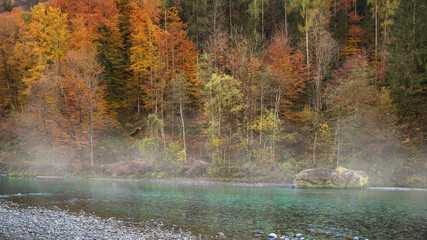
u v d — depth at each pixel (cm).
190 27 5303
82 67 4078
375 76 4472
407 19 3766
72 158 4094
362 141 3619
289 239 1259
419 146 3434
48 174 3912
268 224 1505
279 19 6184
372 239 1267
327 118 4072
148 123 4356
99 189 2741
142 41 4694
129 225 1456
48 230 1341
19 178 3634
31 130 4616
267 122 3812
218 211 1809
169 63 4894
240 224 1499
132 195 2402
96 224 1466
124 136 4697
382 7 5316
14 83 5147
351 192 2669
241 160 3775
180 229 1398
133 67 4653
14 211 1736
